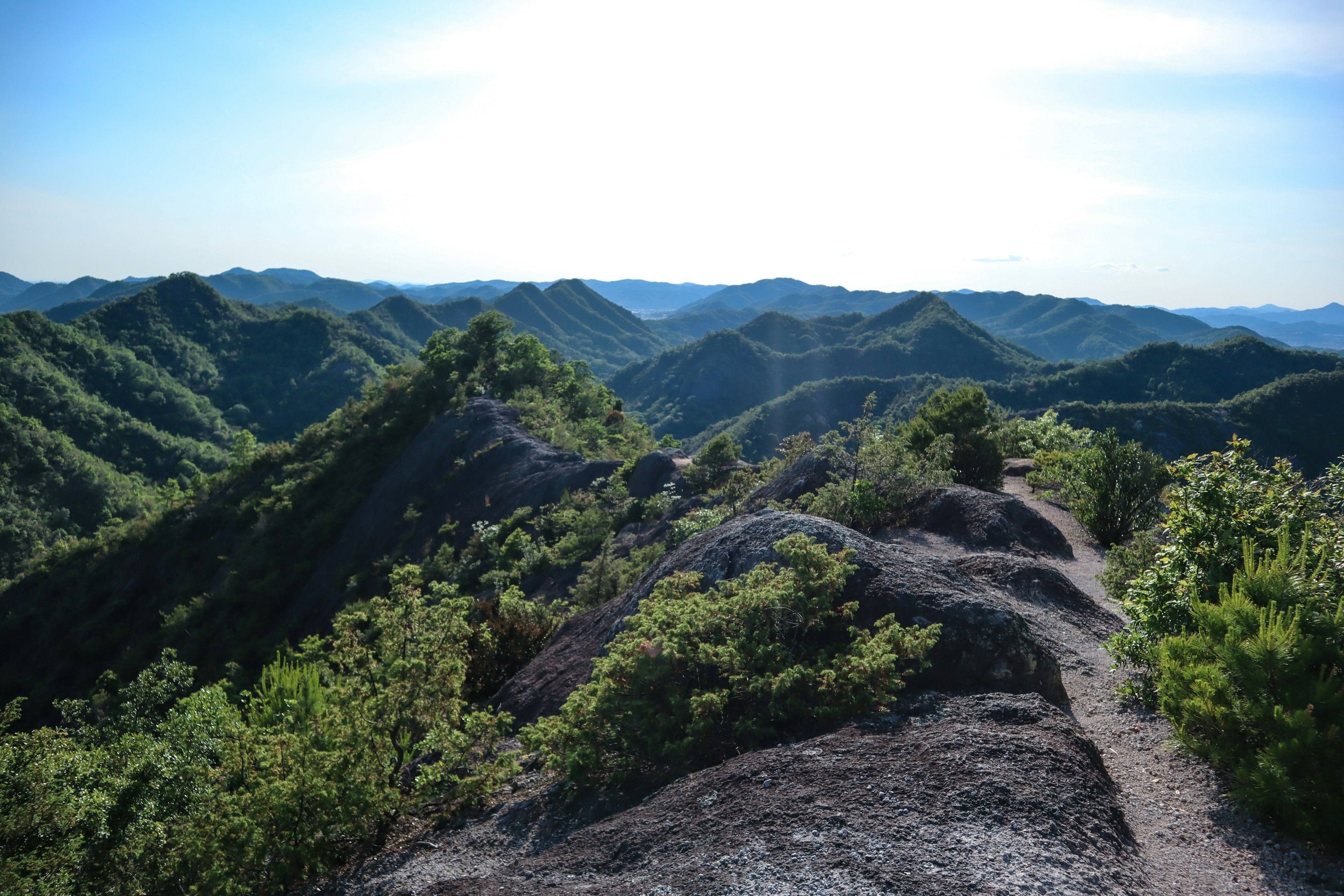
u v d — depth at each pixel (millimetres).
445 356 68750
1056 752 4910
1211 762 5223
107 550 64312
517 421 53375
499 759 7355
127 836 7859
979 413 19719
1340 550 5953
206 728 9180
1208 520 7113
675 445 83188
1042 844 3854
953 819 4090
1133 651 6969
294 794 6398
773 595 6926
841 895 3438
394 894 5531
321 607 44281
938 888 3434
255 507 59594
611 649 7426
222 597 49688
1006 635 6633
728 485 24500
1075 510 15969
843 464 16125
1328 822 4137
